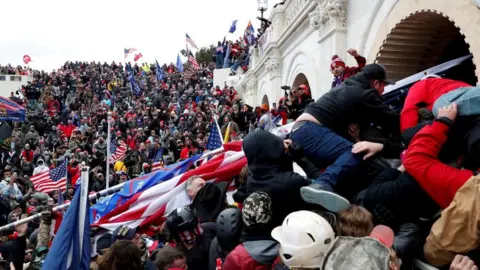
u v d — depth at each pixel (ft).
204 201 14.90
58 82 150.41
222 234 12.23
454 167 11.16
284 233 9.53
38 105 126.11
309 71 40.01
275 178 11.94
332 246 8.18
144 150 57.67
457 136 11.12
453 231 9.19
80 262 11.92
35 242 22.49
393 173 11.38
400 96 19.45
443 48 26.07
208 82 124.57
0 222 32.40
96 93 138.82
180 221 13.57
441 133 10.58
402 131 13.12
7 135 69.36
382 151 12.69
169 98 119.14
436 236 9.50
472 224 8.91
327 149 12.75
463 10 19.16
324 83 33.96
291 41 47.19
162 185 18.92
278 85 53.93
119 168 53.36
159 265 12.50
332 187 11.78
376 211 10.89
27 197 41.42
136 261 11.37
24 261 22.79
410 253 10.40
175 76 151.53
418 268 10.42
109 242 17.20
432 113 12.37
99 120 90.74
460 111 10.86
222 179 18.86
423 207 10.71
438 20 23.54
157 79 146.00
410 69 26.68
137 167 53.42
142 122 85.56
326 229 9.39
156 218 18.60
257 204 11.21
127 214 18.63
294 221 9.49
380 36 26.21
